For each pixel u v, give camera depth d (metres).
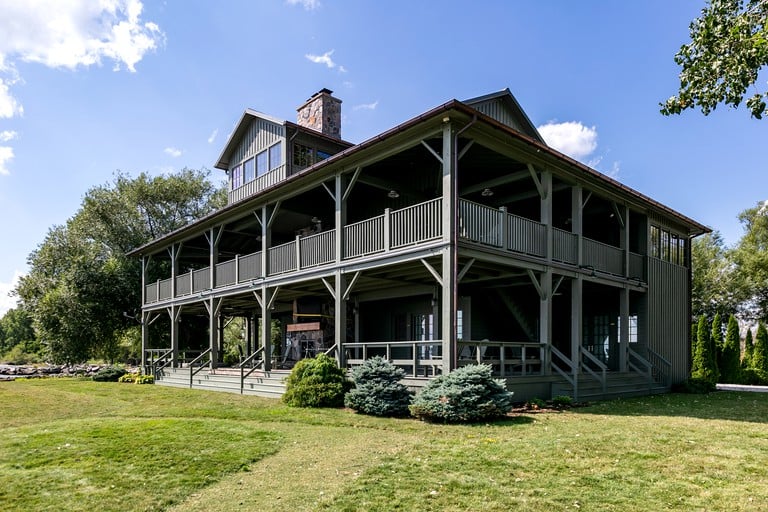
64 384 18.75
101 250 30.20
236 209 16.34
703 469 5.66
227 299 18.31
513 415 9.29
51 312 25.48
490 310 16.12
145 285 23.23
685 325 17.61
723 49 7.52
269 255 15.14
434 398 8.69
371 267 11.37
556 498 4.79
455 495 4.89
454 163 9.71
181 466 6.14
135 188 31.55
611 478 5.35
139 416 10.32
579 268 12.90
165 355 20.28
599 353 16.25
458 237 9.73
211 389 15.36
